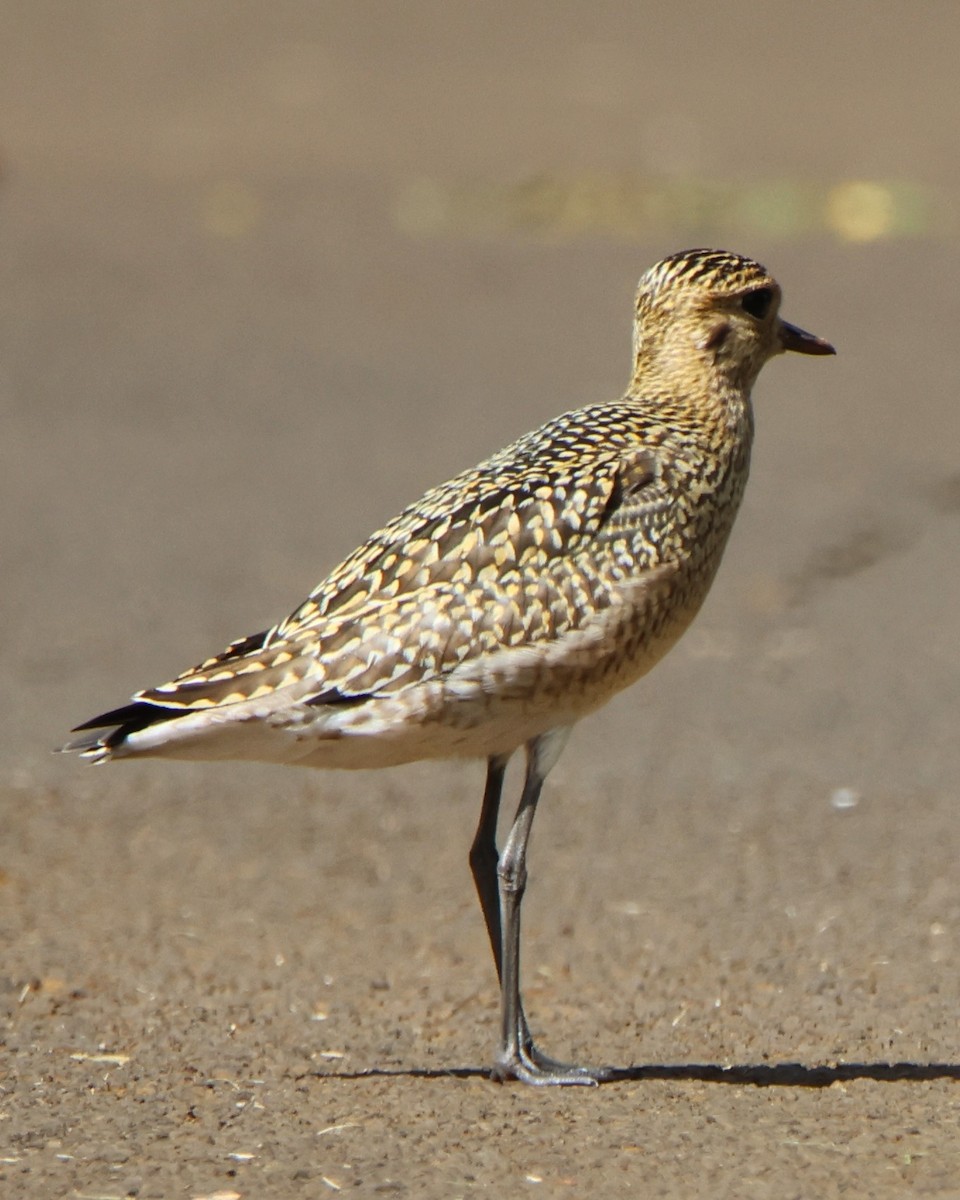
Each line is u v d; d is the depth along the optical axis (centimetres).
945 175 3444
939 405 2281
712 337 959
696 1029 970
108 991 1020
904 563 1780
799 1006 1000
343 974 1057
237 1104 856
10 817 1302
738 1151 793
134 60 4484
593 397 2342
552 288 2903
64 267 3022
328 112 4059
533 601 852
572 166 3566
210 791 1366
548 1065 898
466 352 2575
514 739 876
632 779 1370
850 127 3825
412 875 1222
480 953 1095
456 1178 769
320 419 2294
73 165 3669
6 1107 852
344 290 2908
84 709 1481
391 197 3447
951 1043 941
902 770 1371
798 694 1518
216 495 2027
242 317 2766
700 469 917
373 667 838
